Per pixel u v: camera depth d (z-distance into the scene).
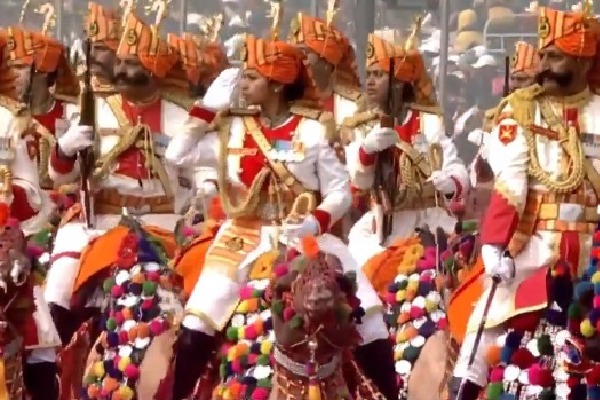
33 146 15.16
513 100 13.02
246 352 12.84
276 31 13.75
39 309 13.81
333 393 11.84
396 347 14.65
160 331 14.16
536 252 12.88
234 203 13.51
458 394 12.80
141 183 15.64
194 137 13.55
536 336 12.51
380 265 15.19
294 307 11.56
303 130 13.43
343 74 19.33
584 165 12.84
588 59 13.00
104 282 14.59
